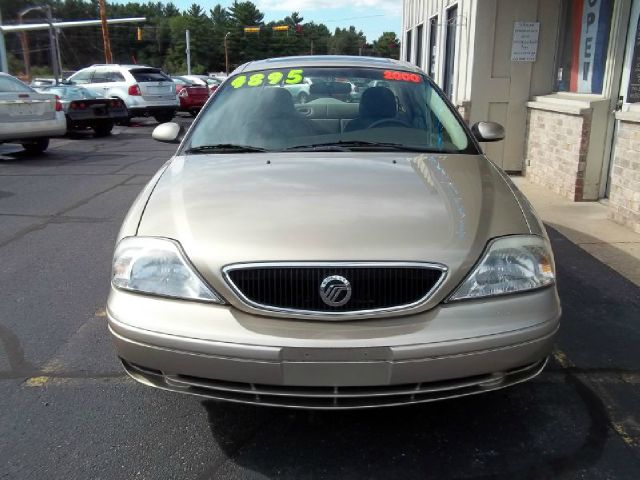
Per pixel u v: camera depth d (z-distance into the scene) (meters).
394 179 2.86
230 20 103.88
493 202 2.69
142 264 2.40
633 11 5.95
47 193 7.89
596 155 6.69
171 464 2.49
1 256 5.21
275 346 2.20
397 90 3.81
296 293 2.27
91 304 4.15
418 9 13.86
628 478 2.37
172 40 101.31
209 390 2.35
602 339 3.55
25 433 2.70
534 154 7.94
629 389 3.03
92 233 5.91
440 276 2.29
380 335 2.21
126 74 17.19
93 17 93.81
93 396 3.00
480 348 2.25
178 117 22.39
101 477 2.41
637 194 5.53
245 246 2.31
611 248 5.14
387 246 2.30
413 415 2.80
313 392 2.26
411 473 2.42
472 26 8.02
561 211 6.39
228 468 2.46
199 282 2.31
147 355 2.34
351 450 2.56
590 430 2.69
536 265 2.44
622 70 6.29
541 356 2.39
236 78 4.02
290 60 4.18
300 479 2.39
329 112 3.68
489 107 8.16
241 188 2.76
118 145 13.52
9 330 3.75
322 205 2.55
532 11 7.82
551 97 7.67
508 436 2.65
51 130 11.27
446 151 3.41
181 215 2.54
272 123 3.58
